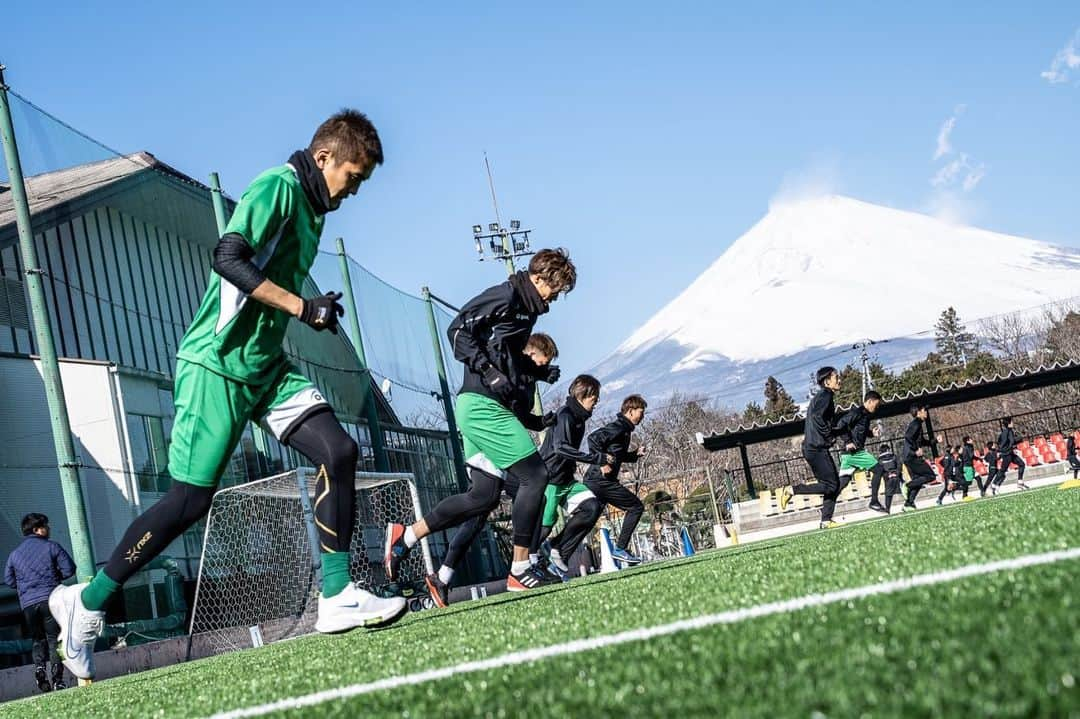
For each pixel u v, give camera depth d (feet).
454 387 74.49
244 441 45.75
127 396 49.39
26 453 46.88
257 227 12.66
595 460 34.53
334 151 13.12
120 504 43.37
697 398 192.65
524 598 19.76
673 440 166.81
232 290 12.78
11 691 29.30
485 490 21.17
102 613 14.58
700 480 160.35
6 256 48.06
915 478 59.06
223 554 40.75
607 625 9.40
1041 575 7.41
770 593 9.53
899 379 234.58
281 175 12.98
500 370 20.18
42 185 45.62
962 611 6.54
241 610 40.63
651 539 104.42
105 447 47.75
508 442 20.49
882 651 5.76
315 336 53.88
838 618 7.16
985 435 128.26
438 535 62.13
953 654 5.36
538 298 20.02
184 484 13.34
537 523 21.03
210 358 12.93
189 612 40.98
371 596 13.98
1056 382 89.10
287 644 20.93
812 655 6.01
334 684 9.01
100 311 54.19
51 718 11.32
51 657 30.30
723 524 96.37
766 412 221.05
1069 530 10.44
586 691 6.15
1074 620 5.60
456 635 11.53
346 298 58.34
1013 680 4.65
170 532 13.67
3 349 47.19
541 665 7.56
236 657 18.53
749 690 5.41
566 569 40.60
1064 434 93.40
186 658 36.04
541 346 24.08
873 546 14.12
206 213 52.49
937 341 321.93
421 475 65.26
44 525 30.71
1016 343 228.84
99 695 14.20
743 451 93.25
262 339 13.03
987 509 23.26
